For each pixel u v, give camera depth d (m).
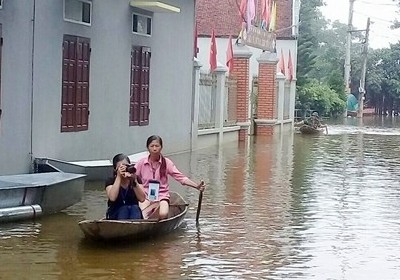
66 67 14.78
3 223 10.37
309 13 56.28
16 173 13.35
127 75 17.50
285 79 33.62
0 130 12.84
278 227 10.65
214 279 7.79
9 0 12.88
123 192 9.50
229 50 25.97
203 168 17.72
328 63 69.00
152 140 9.99
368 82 68.44
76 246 9.13
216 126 24.59
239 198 13.24
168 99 20.12
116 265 8.29
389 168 18.84
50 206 11.02
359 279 7.94
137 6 17.47
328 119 51.38
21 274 7.84
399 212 12.06
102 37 16.19
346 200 13.24
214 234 10.05
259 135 30.52
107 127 16.66
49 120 14.29
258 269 8.24
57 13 14.34
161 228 9.58
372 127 42.16
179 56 20.72
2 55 12.79
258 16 28.12
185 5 20.97
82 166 13.97
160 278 7.81
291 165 18.98
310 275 8.04
